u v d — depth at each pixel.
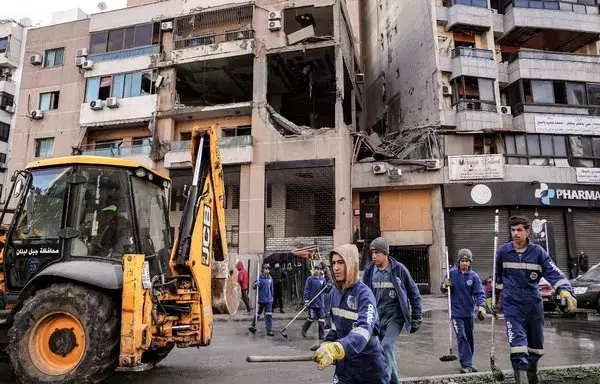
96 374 4.98
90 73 26.08
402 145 24.84
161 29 25.11
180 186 23.23
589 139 23.31
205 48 24.09
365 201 24.06
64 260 5.71
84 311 5.11
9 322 5.63
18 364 5.12
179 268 5.72
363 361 3.22
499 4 26.00
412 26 26.94
